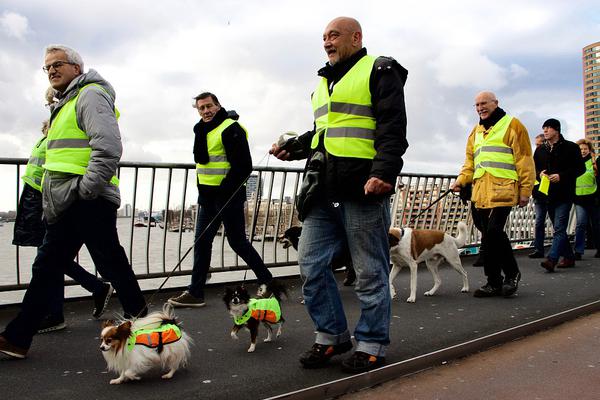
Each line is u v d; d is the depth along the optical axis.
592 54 73.38
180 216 6.25
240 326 3.94
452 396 3.08
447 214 9.14
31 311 3.71
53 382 3.25
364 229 3.28
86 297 5.66
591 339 4.23
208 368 3.50
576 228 9.16
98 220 3.85
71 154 3.79
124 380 3.24
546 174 7.79
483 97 5.93
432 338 4.16
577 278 7.10
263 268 5.60
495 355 3.85
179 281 7.29
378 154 3.13
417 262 5.81
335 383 3.06
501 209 5.80
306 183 3.38
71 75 3.95
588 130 73.38
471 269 8.05
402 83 3.26
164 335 3.25
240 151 5.37
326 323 3.48
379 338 3.35
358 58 3.36
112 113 3.82
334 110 3.30
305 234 3.47
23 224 4.75
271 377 3.30
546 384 3.25
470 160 6.28
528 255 9.56
